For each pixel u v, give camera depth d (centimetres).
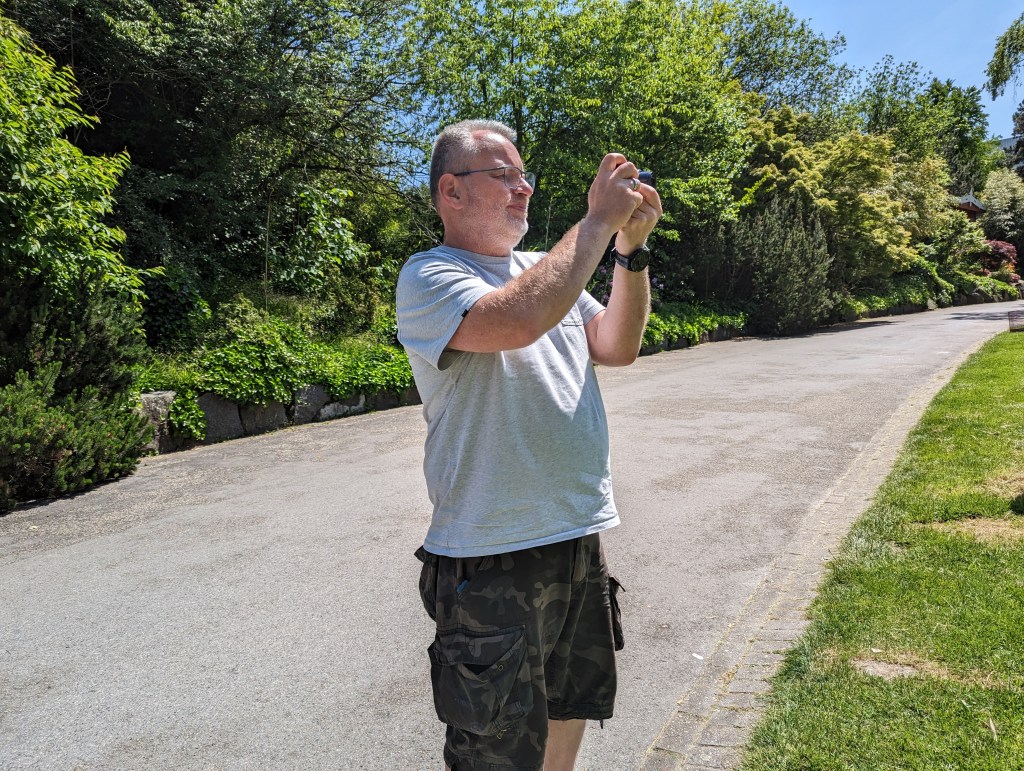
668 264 1920
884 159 2295
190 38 1038
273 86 1072
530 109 1461
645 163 1661
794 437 651
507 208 164
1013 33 1684
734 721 229
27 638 321
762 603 319
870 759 197
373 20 1220
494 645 145
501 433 149
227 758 230
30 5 966
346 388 922
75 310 649
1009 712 211
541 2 1410
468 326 139
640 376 1130
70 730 249
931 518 381
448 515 153
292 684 275
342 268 1305
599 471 162
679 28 1750
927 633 262
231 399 794
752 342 1734
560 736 180
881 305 2547
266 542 440
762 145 2172
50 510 533
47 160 638
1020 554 320
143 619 337
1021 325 1254
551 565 152
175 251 1019
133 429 638
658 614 318
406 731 242
